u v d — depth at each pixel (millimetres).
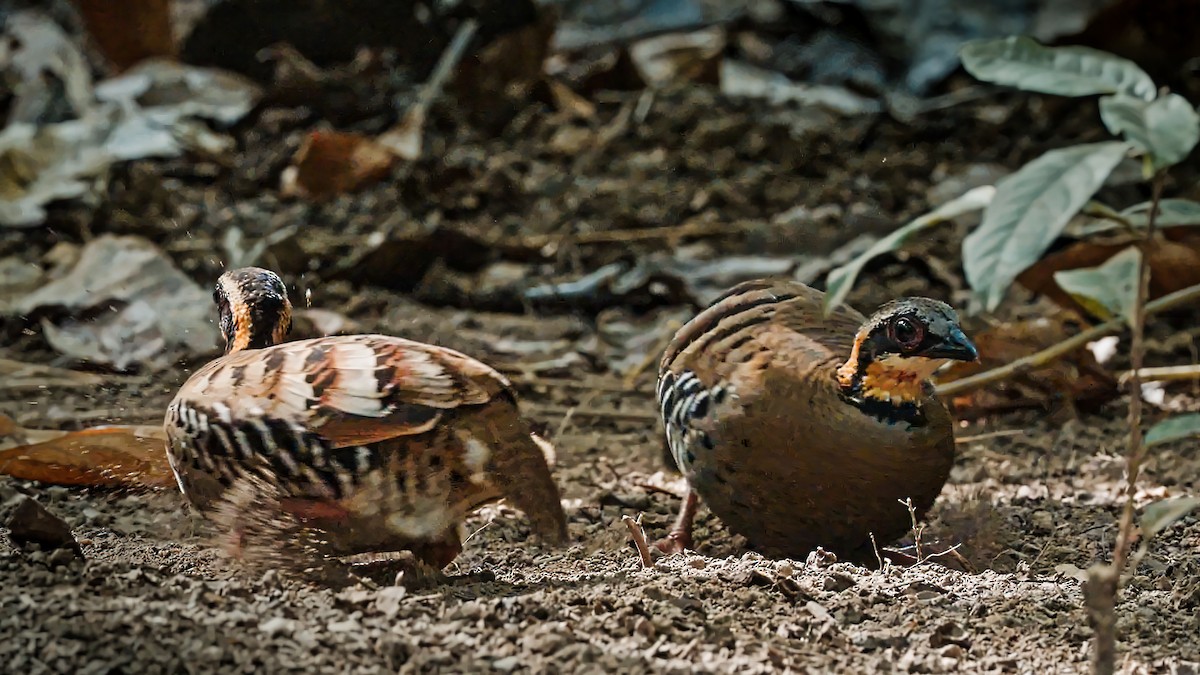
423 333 13266
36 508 7516
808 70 20906
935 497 8922
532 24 17641
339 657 6199
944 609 7359
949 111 18875
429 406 7352
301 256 14141
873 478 8586
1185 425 6520
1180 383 12625
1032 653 6879
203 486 7785
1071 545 9281
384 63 17406
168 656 6027
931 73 20078
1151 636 7180
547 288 14055
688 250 14859
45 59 17688
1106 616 6047
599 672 6203
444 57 17422
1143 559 8797
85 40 18828
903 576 8070
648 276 13938
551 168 16625
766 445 8695
